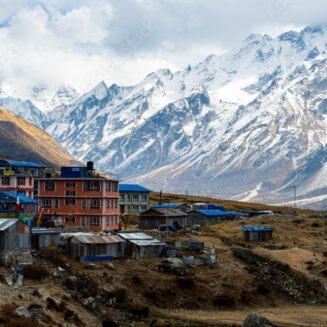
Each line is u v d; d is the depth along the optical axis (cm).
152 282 13938
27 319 10106
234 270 15425
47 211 18712
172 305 13562
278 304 14588
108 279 13500
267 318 13088
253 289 14825
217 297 14025
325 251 18262
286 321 12962
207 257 15538
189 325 12250
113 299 12781
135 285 13688
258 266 16000
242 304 14138
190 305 13675
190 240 17575
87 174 19050
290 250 17300
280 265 15975
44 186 18850
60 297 12025
